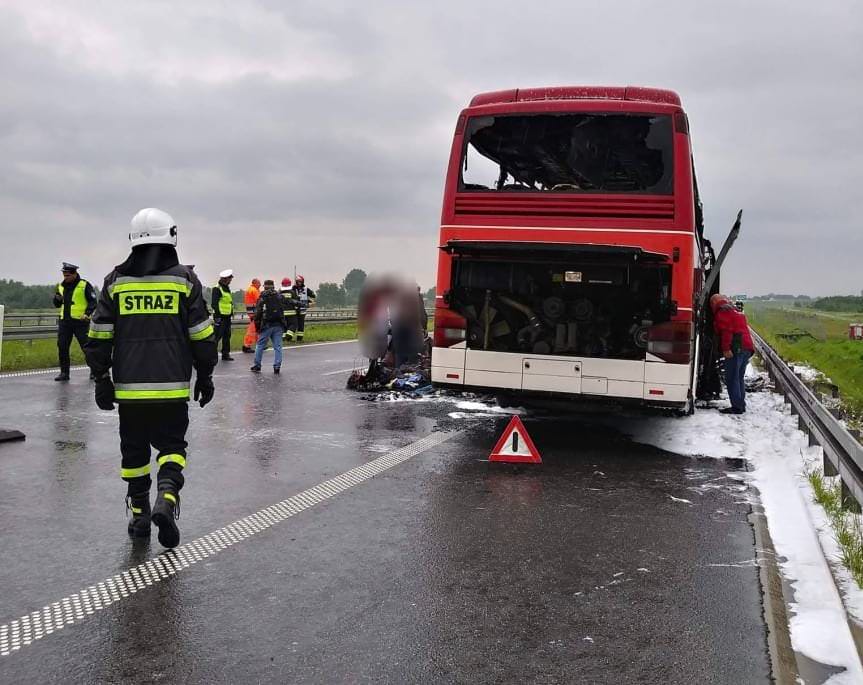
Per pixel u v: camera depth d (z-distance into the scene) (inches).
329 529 223.6
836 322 2208.4
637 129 343.0
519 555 204.1
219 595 175.0
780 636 155.1
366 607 169.5
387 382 525.3
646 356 343.3
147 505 212.4
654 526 230.5
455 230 357.1
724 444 353.7
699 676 140.5
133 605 168.9
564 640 154.7
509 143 356.2
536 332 355.9
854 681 137.3
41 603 169.2
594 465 312.7
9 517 229.3
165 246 203.2
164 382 198.4
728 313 434.0
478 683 137.4
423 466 305.3
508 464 311.9
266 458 312.5
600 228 338.6
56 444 326.3
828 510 236.1
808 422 323.9
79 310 501.7
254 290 826.8
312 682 137.2
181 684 136.0
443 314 366.3
